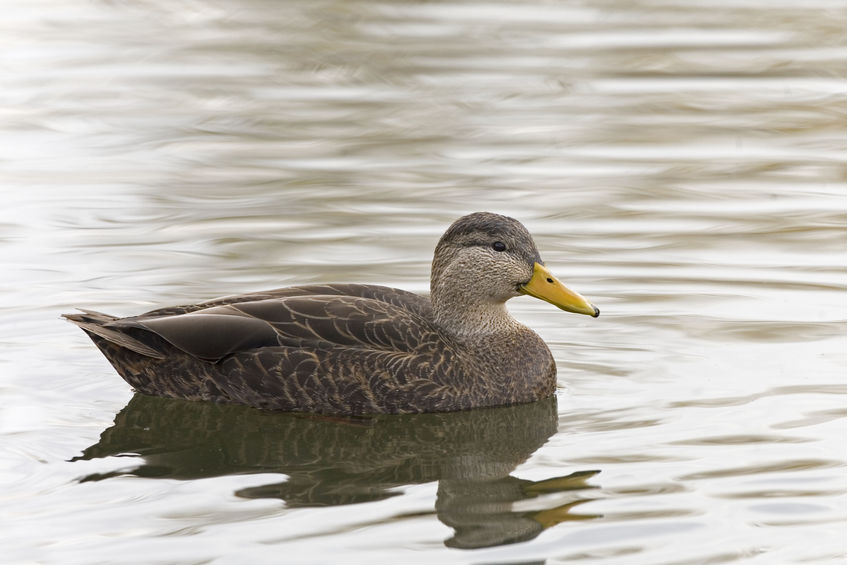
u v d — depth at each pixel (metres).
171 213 18.00
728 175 19.64
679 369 12.81
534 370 12.48
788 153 20.70
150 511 9.65
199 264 15.92
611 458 10.59
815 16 29.45
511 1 31.72
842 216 17.64
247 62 26.94
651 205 18.28
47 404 12.12
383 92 24.72
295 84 25.36
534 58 26.70
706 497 9.70
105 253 16.34
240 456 11.01
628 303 14.66
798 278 15.30
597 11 30.55
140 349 12.16
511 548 8.95
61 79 25.64
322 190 18.98
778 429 11.10
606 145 21.23
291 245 16.58
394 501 9.91
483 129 22.20
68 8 31.48
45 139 21.83
